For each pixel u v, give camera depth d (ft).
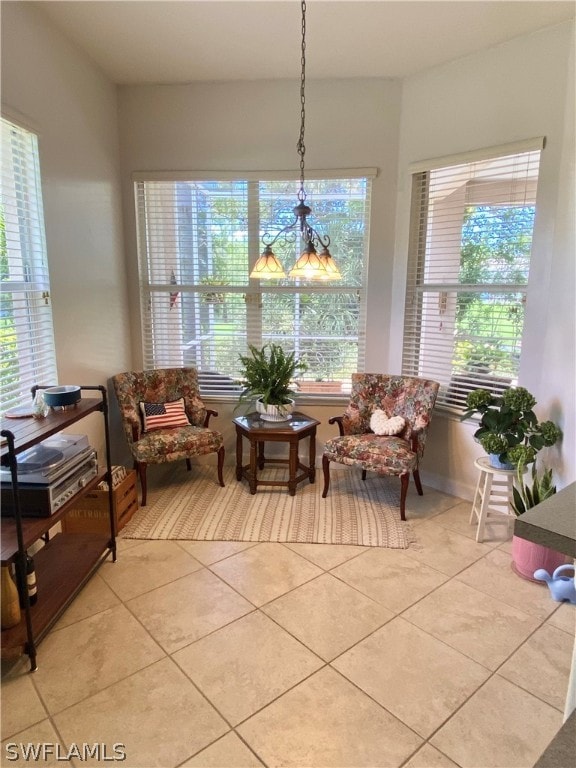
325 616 7.14
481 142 10.21
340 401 12.85
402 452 10.19
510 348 10.34
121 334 12.40
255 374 11.53
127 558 8.66
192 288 12.82
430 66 10.71
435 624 7.00
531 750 5.10
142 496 10.78
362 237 12.22
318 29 9.18
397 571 8.32
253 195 12.24
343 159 11.80
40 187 8.69
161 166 12.16
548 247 9.39
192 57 10.37
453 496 11.44
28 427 6.59
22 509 6.53
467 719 5.46
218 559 8.64
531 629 6.91
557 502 3.48
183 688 5.85
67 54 9.53
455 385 11.41
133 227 12.44
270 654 6.40
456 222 10.95
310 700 5.70
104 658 6.31
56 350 9.29
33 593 6.68
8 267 7.97
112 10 8.52
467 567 8.46
